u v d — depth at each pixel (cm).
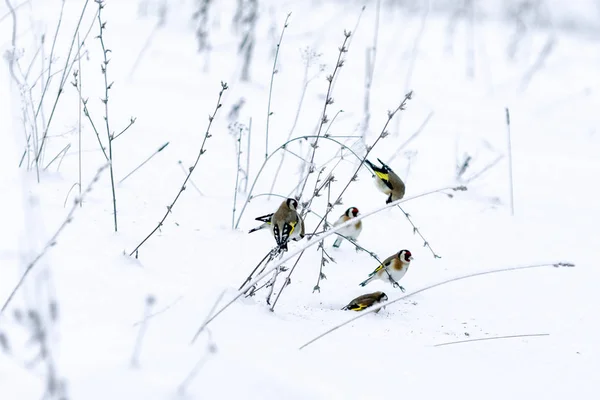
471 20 2650
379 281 1058
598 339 938
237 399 563
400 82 2173
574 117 2169
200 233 1050
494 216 1391
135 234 983
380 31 2619
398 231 1258
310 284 1008
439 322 941
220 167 1341
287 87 1922
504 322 969
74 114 1382
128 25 2064
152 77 1730
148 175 1223
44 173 1086
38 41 1634
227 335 681
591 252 1267
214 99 1698
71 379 543
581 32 3069
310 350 723
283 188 1322
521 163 1739
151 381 553
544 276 1141
